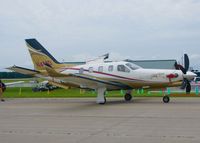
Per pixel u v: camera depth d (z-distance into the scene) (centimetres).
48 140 941
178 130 1062
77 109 1816
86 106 1986
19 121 1355
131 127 1145
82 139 946
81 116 1492
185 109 1688
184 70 2209
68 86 2367
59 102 2347
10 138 980
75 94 3469
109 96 2908
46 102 2369
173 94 2980
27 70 2428
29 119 1418
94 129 1118
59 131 1089
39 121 1346
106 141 911
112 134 1016
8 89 5603
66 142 909
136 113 1554
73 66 2427
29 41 2567
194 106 1848
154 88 2270
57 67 2502
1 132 1084
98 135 1004
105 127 1157
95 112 1647
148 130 1073
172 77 2180
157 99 2455
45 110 1794
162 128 1106
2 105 2156
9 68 2414
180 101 2223
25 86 6275
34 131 1097
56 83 2405
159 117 1394
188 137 942
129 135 993
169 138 932
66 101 2436
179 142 877
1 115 1582
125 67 2250
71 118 1427
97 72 2281
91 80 2147
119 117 1427
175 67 2244
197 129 1077
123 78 2244
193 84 3984
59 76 2012
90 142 903
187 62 2231
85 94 3434
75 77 2073
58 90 5125
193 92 3341
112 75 2250
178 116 1415
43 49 2545
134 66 2280
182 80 2188
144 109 1720
